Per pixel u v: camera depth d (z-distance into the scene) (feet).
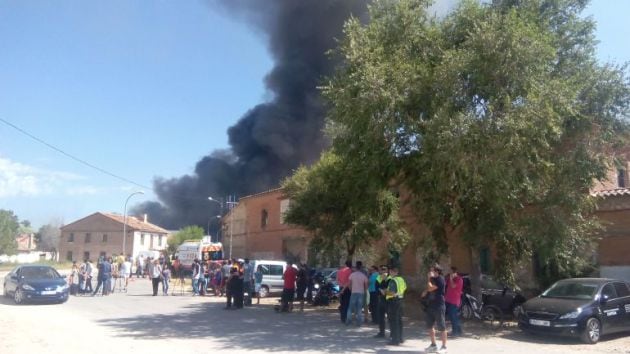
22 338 37.60
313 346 37.47
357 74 46.85
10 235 245.86
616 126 51.78
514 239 53.11
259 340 39.86
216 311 61.05
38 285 64.64
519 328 45.39
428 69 47.11
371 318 53.52
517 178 45.19
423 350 36.60
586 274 62.95
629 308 45.11
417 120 46.60
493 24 44.93
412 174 52.80
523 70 43.32
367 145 48.34
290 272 61.98
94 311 58.13
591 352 37.58
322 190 75.36
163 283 85.10
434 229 55.42
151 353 33.37
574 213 50.55
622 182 81.10
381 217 67.26
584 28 54.29
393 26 50.52
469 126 42.93
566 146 50.06
